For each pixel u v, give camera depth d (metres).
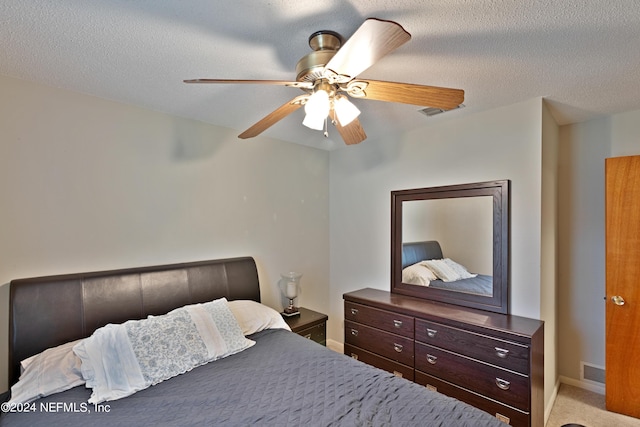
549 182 2.35
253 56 1.56
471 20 1.28
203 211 2.57
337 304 3.51
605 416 2.25
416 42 1.44
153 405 1.39
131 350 1.62
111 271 2.04
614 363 2.30
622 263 2.29
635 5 1.18
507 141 2.26
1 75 1.73
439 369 2.21
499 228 2.28
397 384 1.56
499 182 2.28
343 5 1.19
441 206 2.61
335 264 3.54
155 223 2.30
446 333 2.18
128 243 2.17
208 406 1.38
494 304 2.29
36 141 1.83
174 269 2.28
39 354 1.64
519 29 1.34
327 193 3.56
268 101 2.15
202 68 1.68
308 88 1.45
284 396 1.45
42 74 1.74
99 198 2.05
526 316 2.18
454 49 1.50
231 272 2.57
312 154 3.42
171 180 2.39
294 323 2.69
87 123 2.01
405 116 2.47
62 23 1.29
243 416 1.30
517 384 1.87
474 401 2.04
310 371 1.68
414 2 1.17
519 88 1.95
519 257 2.21
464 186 2.47
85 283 1.89
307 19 1.27
